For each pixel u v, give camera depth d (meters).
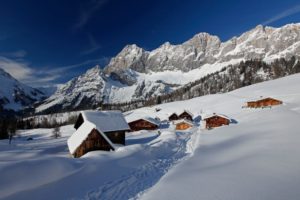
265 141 34.56
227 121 80.75
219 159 28.80
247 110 98.81
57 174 20.44
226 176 20.61
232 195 16.33
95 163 24.62
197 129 81.88
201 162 28.17
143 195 18.08
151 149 35.06
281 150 27.41
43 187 18.28
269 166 21.97
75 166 22.69
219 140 45.31
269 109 84.31
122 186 20.33
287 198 14.95
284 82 148.25
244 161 25.16
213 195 16.70
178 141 49.59
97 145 41.84
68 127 174.88
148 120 97.94
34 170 19.88
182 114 118.06
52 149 60.16
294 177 18.39
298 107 77.25
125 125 58.59
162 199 16.81
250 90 150.12
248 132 47.94
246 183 18.33
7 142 92.94
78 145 41.34
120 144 56.38
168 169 26.42
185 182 20.06
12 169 19.12
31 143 88.19
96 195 18.31
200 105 146.00
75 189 19.09
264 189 16.75
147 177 23.02
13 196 16.52
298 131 37.72
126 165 26.39
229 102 129.00
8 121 151.25
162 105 180.50
